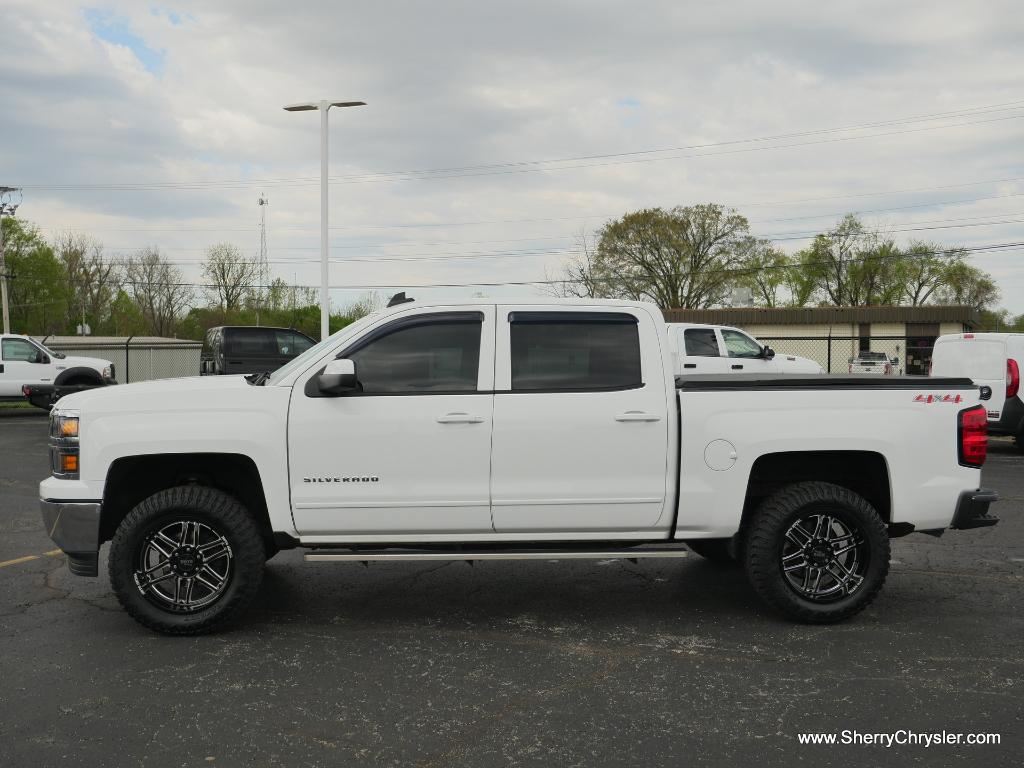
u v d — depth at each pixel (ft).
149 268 254.27
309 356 18.28
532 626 17.70
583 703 13.69
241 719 13.11
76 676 14.92
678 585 20.85
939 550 24.43
